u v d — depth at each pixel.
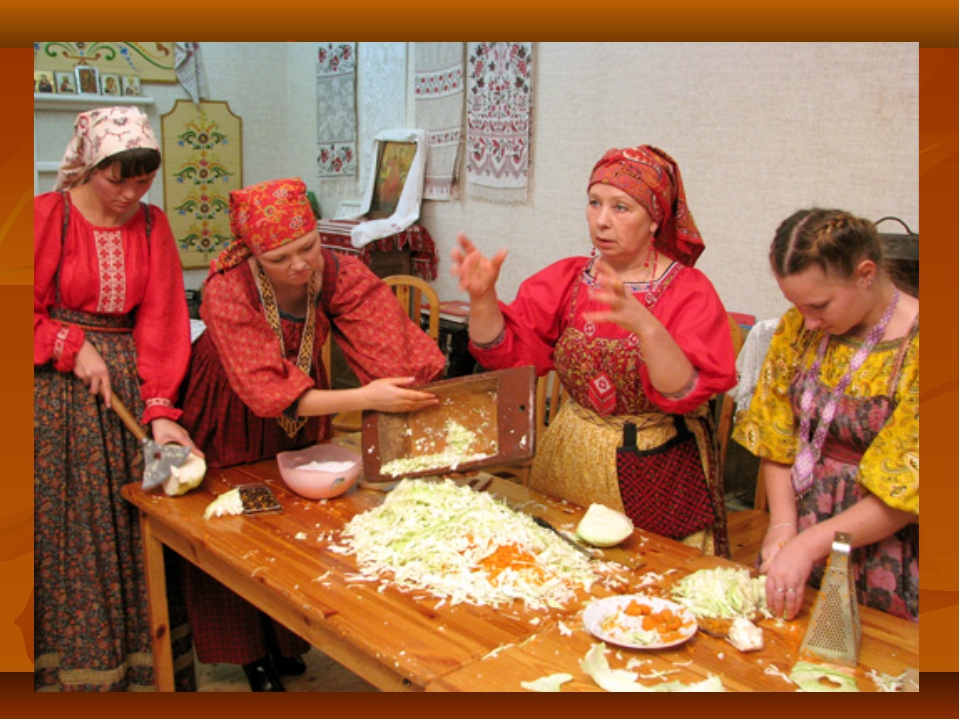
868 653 1.46
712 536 2.14
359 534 1.88
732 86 3.66
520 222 4.77
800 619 1.58
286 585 1.67
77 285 2.24
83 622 2.34
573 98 4.36
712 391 1.90
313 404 2.07
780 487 1.82
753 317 3.54
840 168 3.33
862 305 1.57
